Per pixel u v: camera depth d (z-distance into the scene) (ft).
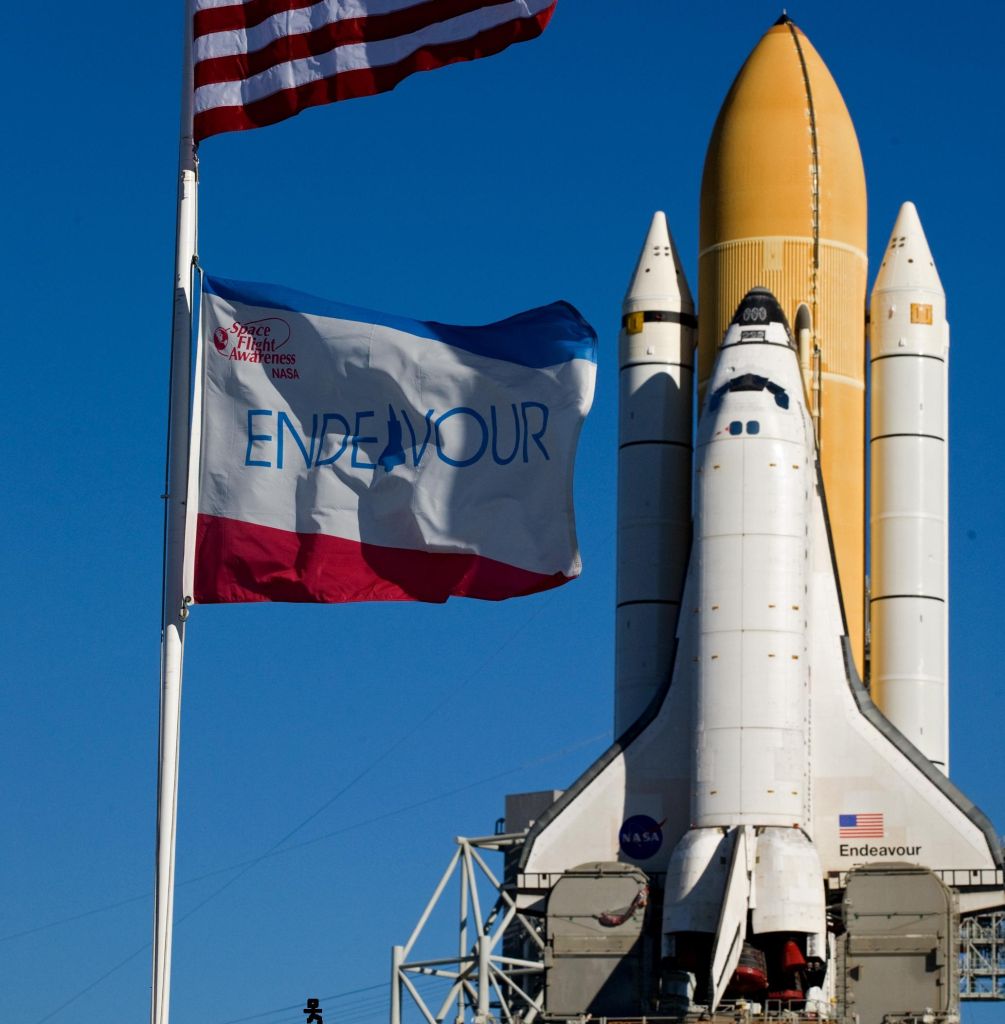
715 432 162.20
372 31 98.17
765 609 158.61
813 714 164.25
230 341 96.58
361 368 97.60
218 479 95.91
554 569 98.22
